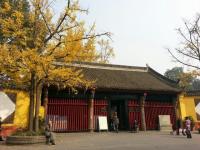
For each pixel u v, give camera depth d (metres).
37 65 15.39
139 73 31.80
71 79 17.73
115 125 24.59
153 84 28.53
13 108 20.50
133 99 26.89
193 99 29.78
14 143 15.46
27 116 21.14
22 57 15.33
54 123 22.86
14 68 16.02
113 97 25.98
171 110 28.58
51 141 15.62
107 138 18.83
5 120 19.86
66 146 14.71
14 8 18.17
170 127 27.25
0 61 15.44
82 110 24.30
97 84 24.36
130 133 23.47
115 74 29.09
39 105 21.61
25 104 21.28
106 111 25.33
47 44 16.84
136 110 26.77
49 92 23.30
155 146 14.60
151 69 32.75
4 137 19.42
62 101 23.64
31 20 17.00
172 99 28.86
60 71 16.48
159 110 27.94
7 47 16.14
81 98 24.47
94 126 24.50
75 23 16.62
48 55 16.42
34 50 15.44
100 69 29.28
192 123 28.41
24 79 17.42
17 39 16.64
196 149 13.52
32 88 17.03
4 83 18.59
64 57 16.88
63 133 22.53
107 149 13.37
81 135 20.94
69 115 23.66
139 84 27.42
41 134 16.55
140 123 26.53
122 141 17.00
